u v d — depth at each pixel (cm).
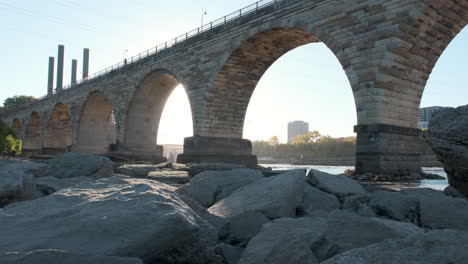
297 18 3262
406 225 603
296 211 899
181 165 2734
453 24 2727
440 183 2359
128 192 577
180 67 4669
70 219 489
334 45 2956
